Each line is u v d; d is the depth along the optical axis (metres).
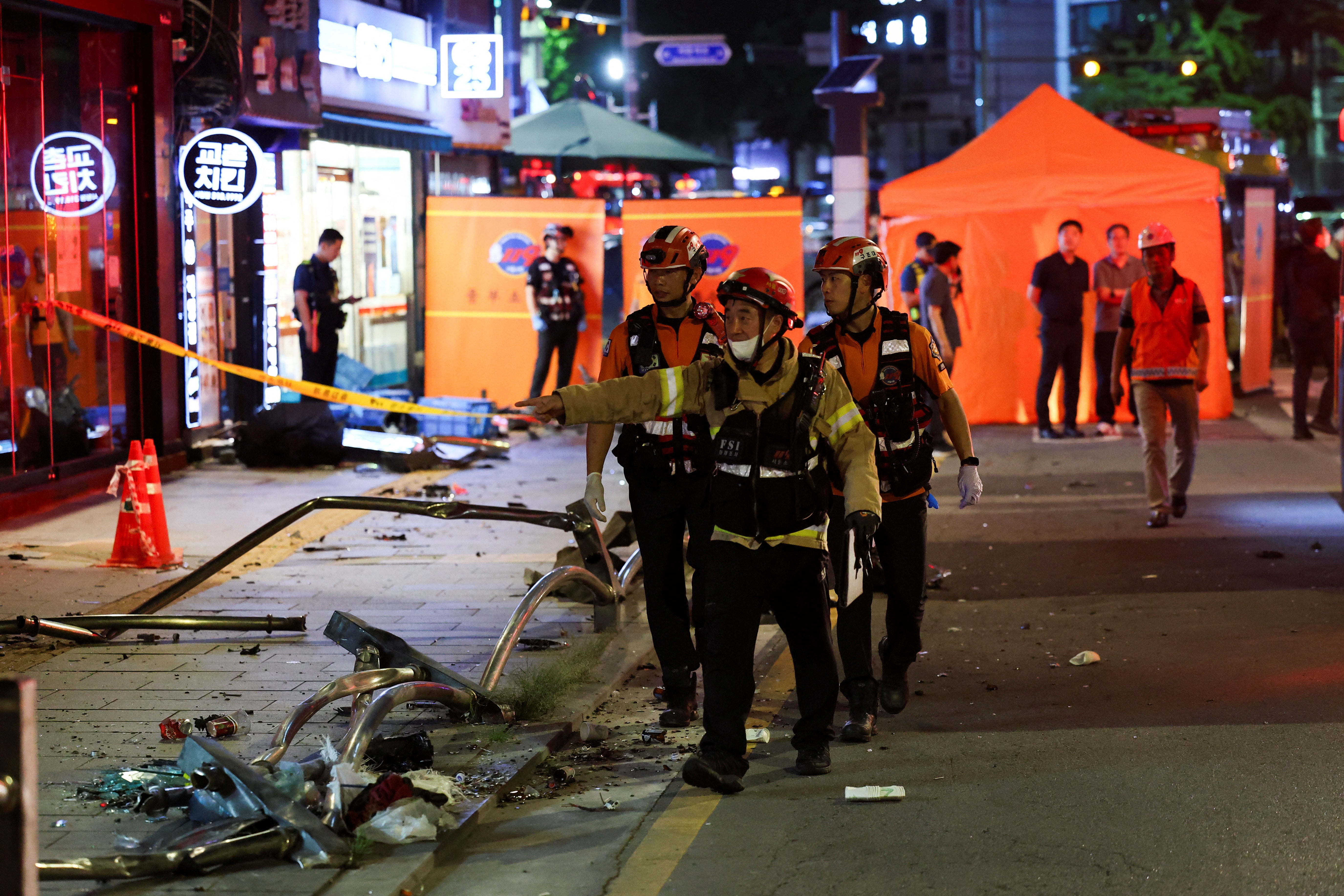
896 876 8.55
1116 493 23.38
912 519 11.47
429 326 33.69
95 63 23.81
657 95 90.25
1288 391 39.09
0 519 20.80
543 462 27.48
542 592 12.80
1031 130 32.06
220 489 23.83
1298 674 12.83
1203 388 20.20
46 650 13.53
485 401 30.00
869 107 36.38
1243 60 83.94
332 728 11.16
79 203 23.48
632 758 10.95
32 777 5.85
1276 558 17.98
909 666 12.12
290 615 15.06
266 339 29.09
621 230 42.31
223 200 26.11
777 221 32.56
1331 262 28.50
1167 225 31.80
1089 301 32.44
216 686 12.33
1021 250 32.34
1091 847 8.91
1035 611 15.84
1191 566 17.78
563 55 82.50
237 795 8.88
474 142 37.44
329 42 30.88
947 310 28.20
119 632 14.18
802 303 32.59
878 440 11.24
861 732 11.21
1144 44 86.25
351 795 9.02
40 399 22.62
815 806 9.80
